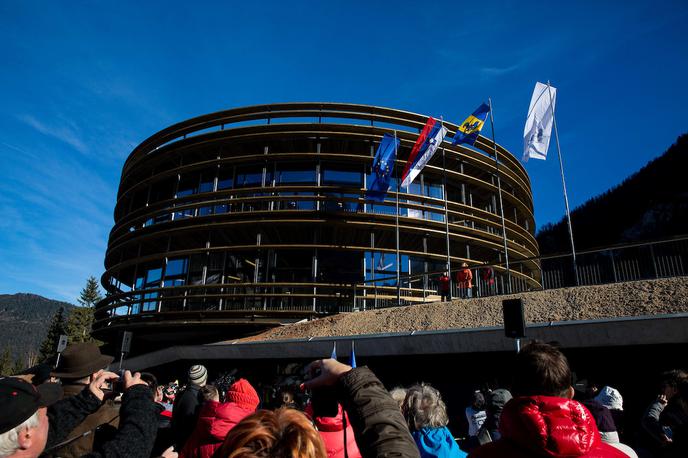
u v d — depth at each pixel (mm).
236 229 28500
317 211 27500
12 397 2109
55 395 2881
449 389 15484
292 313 25672
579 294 15117
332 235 29125
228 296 26062
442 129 23500
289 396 6410
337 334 19141
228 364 22219
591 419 2195
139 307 29109
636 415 12125
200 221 29219
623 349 12789
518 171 37688
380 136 29234
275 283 25906
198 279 28156
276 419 1593
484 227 32500
